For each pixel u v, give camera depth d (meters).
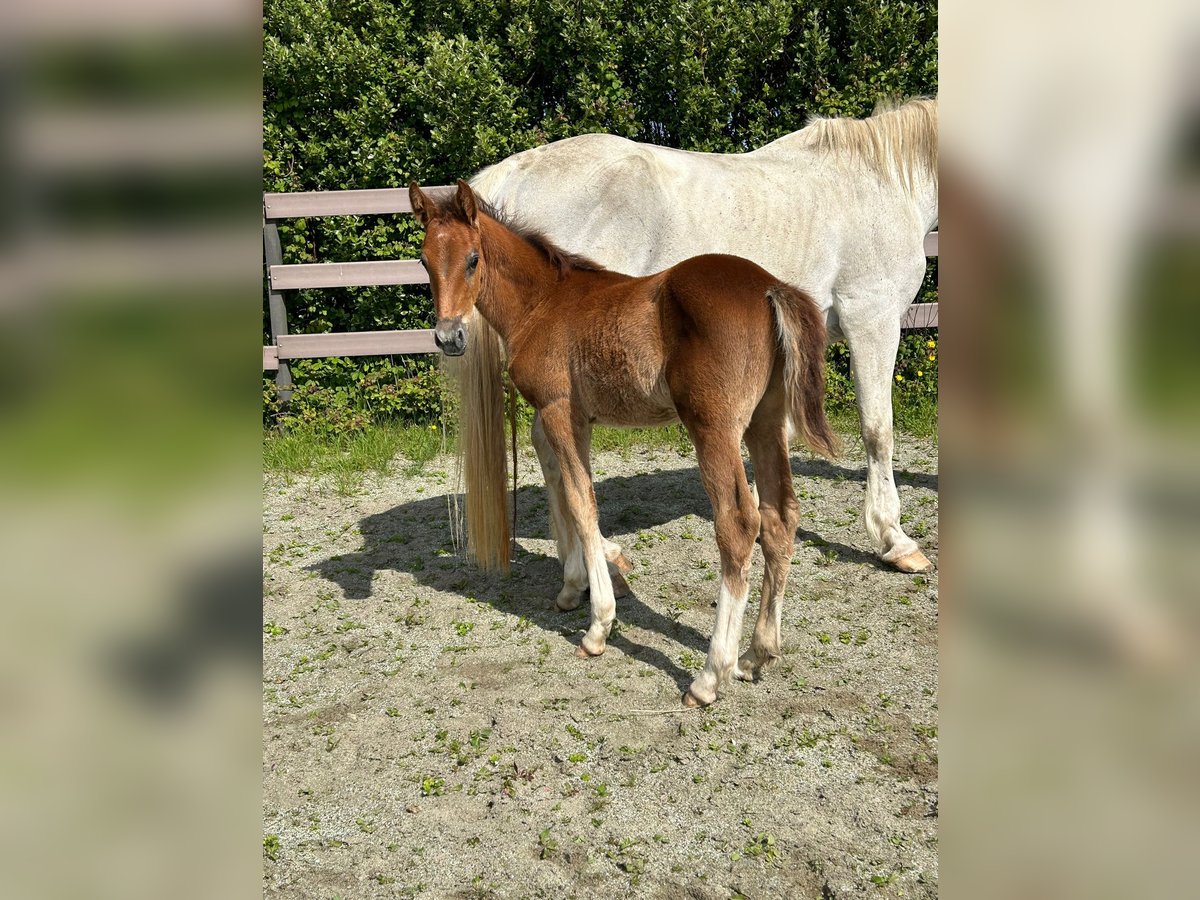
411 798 2.69
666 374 2.95
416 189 3.15
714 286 2.82
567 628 3.73
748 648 3.46
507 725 3.03
